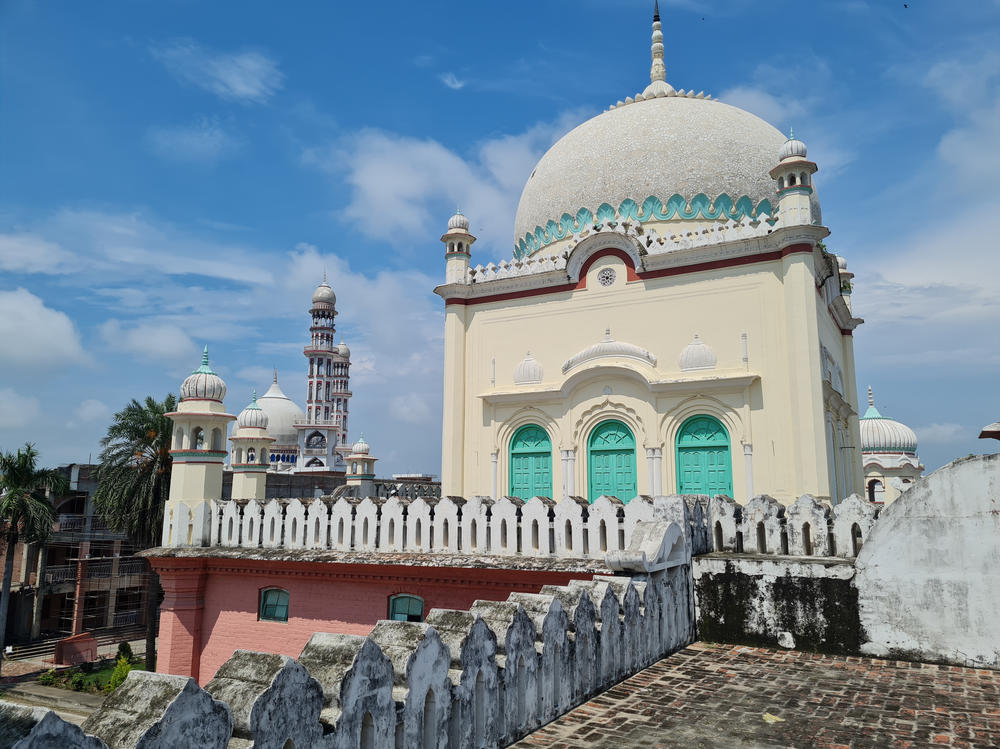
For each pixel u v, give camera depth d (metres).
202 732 3.16
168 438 25.31
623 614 6.91
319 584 12.67
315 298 73.44
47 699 23.14
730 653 7.86
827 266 16.41
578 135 20.47
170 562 13.65
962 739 5.25
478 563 10.73
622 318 16.59
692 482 15.38
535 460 17.22
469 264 19.27
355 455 31.11
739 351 15.20
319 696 3.70
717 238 15.75
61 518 32.97
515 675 5.23
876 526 7.88
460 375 18.22
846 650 7.78
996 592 7.22
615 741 5.16
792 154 15.01
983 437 8.22
